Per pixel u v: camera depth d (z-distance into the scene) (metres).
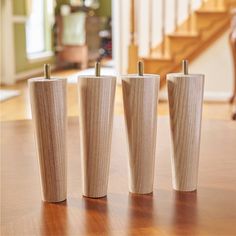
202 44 4.62
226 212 0.76
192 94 0.83
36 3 7.91
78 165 1.04
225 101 4.67
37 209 0.77
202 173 0.97
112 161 1.06
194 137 0.84
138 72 0.83
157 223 0.71
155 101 0.82
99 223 0.71
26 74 7.18
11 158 1.09
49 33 8.25
